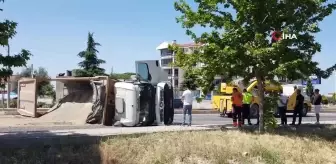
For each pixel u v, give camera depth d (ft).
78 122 65.92
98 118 64.85
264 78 50.85
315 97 71.87
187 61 51.26
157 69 70.33
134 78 67.62
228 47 47.70
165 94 65.31
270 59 48.65
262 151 37.70
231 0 49.49
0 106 110.52
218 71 49.90
